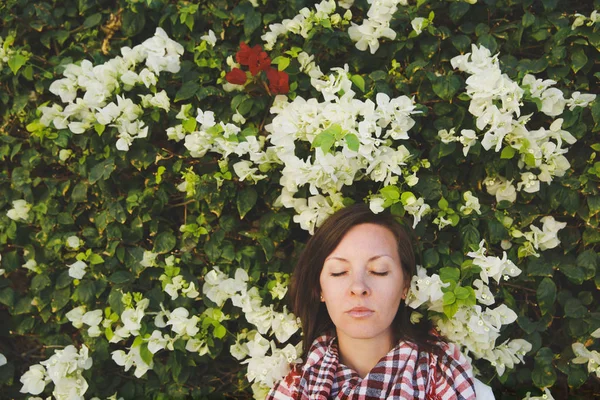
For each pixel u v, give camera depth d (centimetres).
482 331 183
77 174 207
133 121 196
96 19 207
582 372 193
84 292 198
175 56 196
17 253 209
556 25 195
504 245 194
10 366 209
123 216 197
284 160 183
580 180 190
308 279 186
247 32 202
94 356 201
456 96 193
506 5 199
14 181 204
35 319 207
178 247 203
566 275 191
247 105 197
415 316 194
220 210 196
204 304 202
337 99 184
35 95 210
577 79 198
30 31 212
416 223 184
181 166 201
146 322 198
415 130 196
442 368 174
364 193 200
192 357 201
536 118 196
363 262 174
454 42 195
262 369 190
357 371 179
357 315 172
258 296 196
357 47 199
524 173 191
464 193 192
